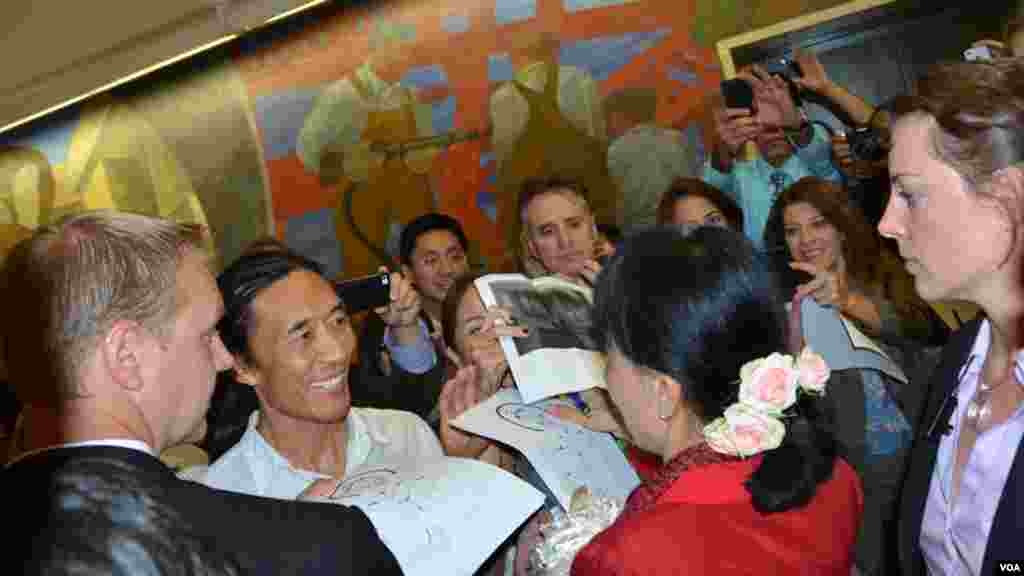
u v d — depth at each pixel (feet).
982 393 5.06
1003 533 4.59
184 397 4.26
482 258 12.89
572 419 6.31
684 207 11.55
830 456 4.15
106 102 13.16
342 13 12.57
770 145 11.28
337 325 6.13
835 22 11.17
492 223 12.84
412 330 9.92
